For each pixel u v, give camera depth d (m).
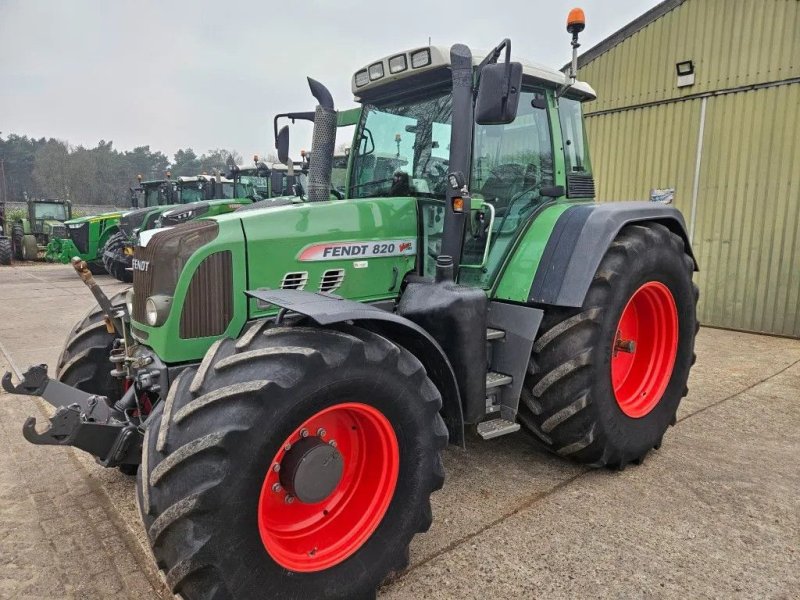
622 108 8.13
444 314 2.69
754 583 2.30
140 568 2.43
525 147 3.41
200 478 1.81
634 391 3.52
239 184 14.20
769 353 6.06
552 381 3.04
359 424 2.29
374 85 3.38
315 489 2.09
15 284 11.70
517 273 3.20
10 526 2.72
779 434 3.86
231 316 2.60
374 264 3.00
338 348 2.08
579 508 2.88
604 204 3.42
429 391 2.32
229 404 1.88
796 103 6.54
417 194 3.29
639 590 2.26
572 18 3.13
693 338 3.72
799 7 6.42
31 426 2.14
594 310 3.01
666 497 3.00
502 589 2.28
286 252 2.70
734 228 7.16
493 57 2.70
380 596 2.25
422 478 2.30
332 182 3.86
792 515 2.81
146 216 12.59
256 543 1.91
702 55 7.24
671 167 7.69
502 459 3.48
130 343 2.97
